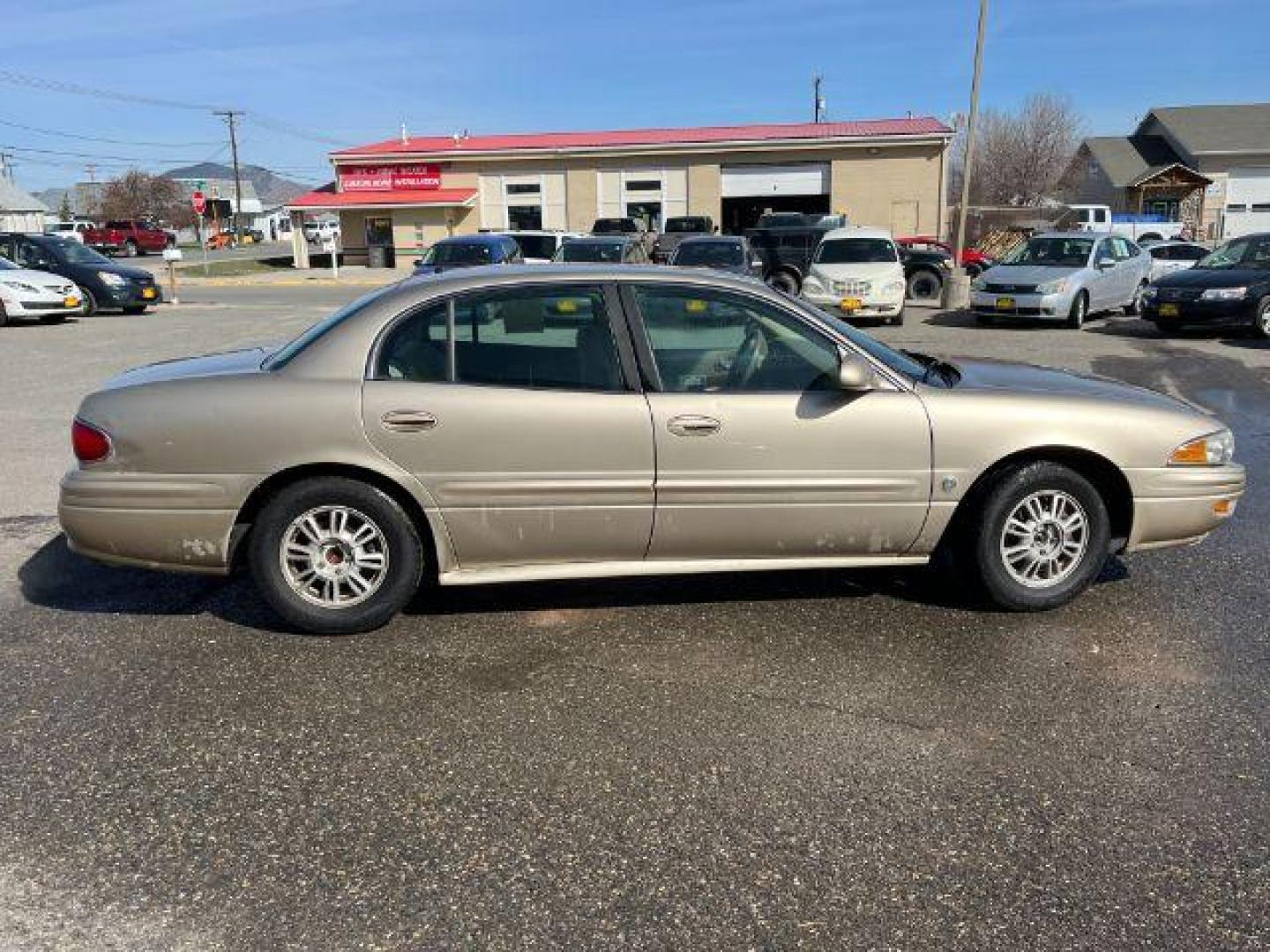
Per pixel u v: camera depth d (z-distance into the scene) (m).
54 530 5.96
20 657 4.22
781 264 23.47
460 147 38.50
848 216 35.94
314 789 3.28
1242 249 15.90
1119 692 3.92
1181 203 44.75
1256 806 3.17
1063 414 4.46
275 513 4.24
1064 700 3.86
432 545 4.41
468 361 4.27
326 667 4.14
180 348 14.52
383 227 39.06
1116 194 47.50
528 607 4.75
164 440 4.18
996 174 57.75
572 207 37.59
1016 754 3.48
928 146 34.94
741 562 4.47
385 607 4.37
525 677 4.05
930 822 3.09
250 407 4.17
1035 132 57.69
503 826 3.08
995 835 3.03
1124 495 4.62
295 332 16.81
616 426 4.23
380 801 3.21
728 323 4.38
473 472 4.21
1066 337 15.96
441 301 4.28
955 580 5.00
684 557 4.44
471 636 4.43
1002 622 4.57
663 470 4.27
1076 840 3.01
